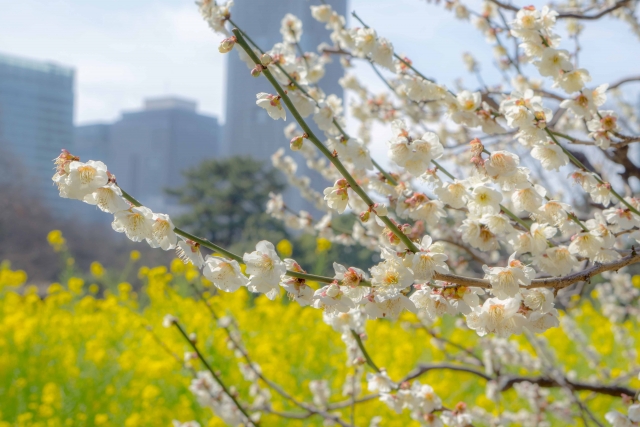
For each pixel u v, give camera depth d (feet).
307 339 23.52
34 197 126.72
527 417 14.97
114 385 19.44
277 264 5.05
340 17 13.28
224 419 10.89
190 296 27.22
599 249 6.14
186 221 98.84
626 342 23.43
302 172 21.81
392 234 5.44
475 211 6.08
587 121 7.73
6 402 17.42
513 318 5.39
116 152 334.24
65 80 280.10
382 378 8.41
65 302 26.53
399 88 13.64
